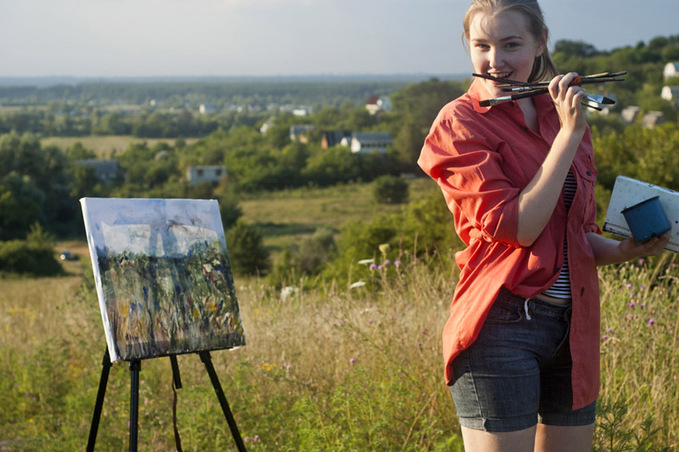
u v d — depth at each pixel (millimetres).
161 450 3492
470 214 1625
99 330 4820
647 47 109625
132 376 2188
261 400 3656
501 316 1602
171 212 2385
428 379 3262
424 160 1715
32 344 6043
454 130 1655
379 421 2848
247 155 103000
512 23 1628
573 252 1648
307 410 3014
